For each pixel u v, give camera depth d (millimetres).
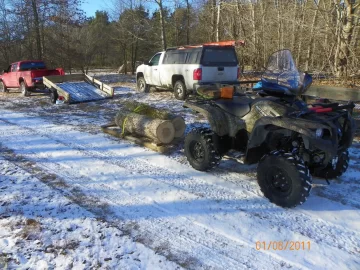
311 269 2777
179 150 5836
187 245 3115
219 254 2986
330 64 14133
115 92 13055
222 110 4594
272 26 18734
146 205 3877
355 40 13938
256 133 3889
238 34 20188
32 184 4445
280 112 3863
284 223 3469
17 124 8016
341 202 3881
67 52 21125
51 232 3293
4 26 20969
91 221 3512
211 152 4574
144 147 6027
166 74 11312
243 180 4551
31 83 12648
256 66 18250
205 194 4145
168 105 9852
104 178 4664
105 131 7016
